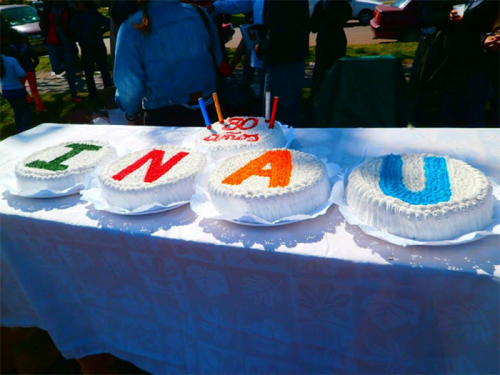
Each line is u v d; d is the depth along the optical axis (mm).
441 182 1164
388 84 2705
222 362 1392
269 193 1163
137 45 2109
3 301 1732
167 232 1223
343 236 1121
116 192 1331
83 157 1687
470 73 2795
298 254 1063
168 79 2238
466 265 964
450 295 983
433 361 1098
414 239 1041
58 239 1400
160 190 1320
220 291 1245
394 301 1044
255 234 1169
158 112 2381
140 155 1622
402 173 1245
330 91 2842
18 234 1474
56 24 5648
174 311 1383
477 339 1016
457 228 1019
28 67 5414
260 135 1722
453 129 1776
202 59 2309
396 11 8039
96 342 1650
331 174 1388
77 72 8078
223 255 1150
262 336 1273
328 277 1073
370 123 2795
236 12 3305
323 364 1240
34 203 1493
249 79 4680
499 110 3117
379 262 1005
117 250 1314
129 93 2199
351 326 1135
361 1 10648
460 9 2680
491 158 1489
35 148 2053
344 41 4254
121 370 1994
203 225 1244
